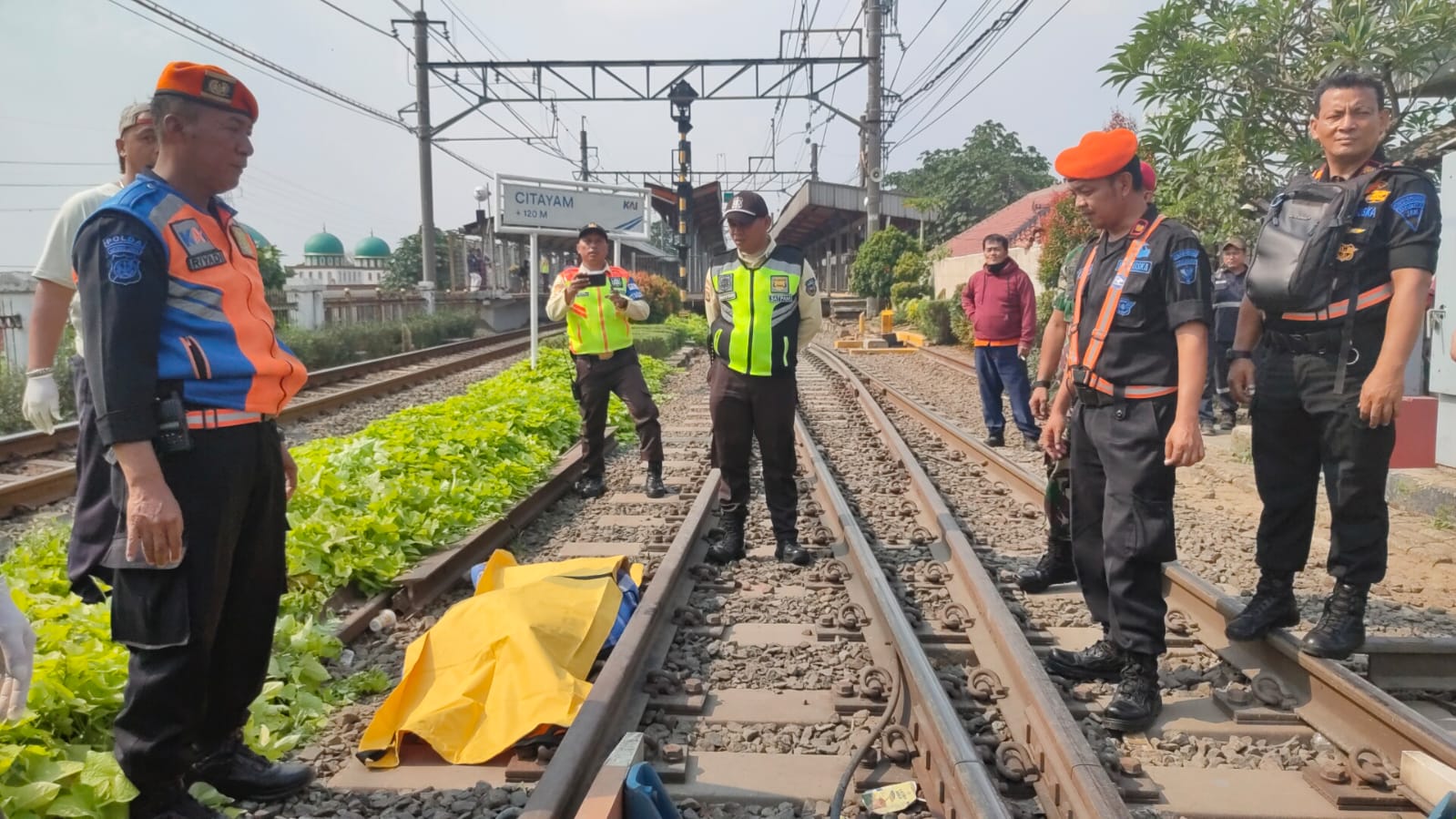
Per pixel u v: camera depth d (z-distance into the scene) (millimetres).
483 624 3865
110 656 3441
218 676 3078
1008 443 10141
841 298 37750
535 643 3703
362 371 16312
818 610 4855
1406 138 9586
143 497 2521
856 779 3219
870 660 4172
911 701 3623
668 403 13484
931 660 4262
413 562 5359
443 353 21031
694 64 23062
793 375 5656
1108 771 3205
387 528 5293
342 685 4043
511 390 10828
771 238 5531
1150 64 10406
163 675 2707
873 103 26734
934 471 8484
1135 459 3619
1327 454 3789
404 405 13273
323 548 4836
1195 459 3463
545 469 7930
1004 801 3047
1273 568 4027
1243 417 11508
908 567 5559
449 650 3801
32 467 8266
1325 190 3766
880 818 3006
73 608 3830
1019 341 9586
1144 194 3764
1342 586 3775
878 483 7930
